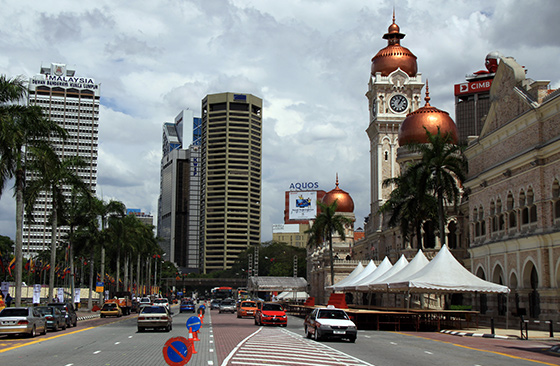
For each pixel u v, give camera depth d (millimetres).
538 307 53281
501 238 58938
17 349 31438
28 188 60500
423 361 27203
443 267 50344
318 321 38625
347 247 135750
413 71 117750
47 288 117875
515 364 26719
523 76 57031
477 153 66625
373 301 102750
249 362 25500
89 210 79812
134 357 27344
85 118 191375
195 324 29172
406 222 67438
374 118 117312
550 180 50344
